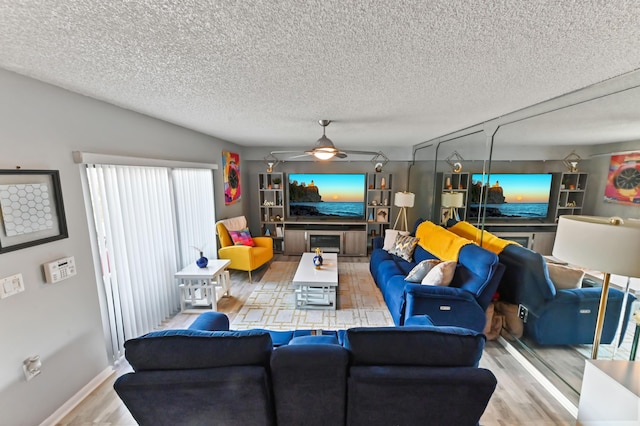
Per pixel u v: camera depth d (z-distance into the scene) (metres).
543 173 2.37
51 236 1.70
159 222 2.88
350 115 2.61
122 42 1.16
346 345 1.30
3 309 1.47
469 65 1.41
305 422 1.29
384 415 1.24
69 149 1.84
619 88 1.58
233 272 4.42
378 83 1.70
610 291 1.84
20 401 1.55
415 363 1.22
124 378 1.17
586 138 1.92
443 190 4.09
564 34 1.08
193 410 1.21
